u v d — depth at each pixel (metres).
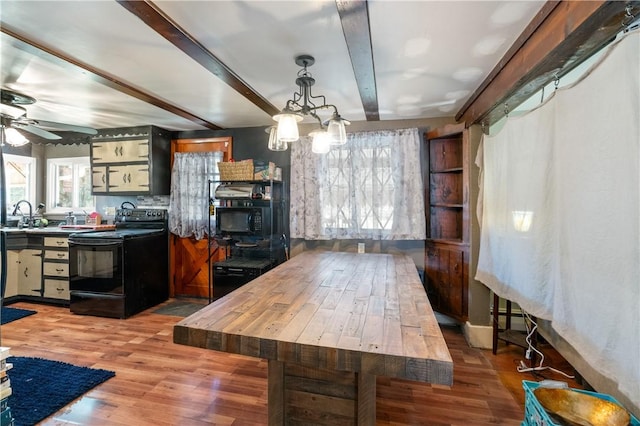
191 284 4.16
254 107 3.04
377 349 1.07
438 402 2.02
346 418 1.33
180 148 4.14
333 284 1.96
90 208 4.52
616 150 1.20
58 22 1.59
